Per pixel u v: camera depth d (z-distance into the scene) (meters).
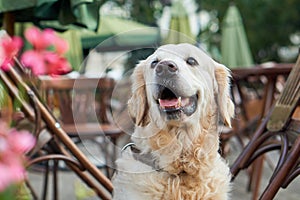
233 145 3.90
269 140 2.45
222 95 2.18
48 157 2.31
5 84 2.19
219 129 2.17
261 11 14.82
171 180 2.06
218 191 2.12
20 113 2.39
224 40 6.01
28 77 2.49
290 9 14.62
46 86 3.42
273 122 2.31
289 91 2.27
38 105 2.29
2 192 1.06
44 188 3.48
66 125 3.39
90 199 3.77
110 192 2.36
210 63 2.16
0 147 1.13
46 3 3.07
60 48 2.08
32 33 2.00
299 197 3.77
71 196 4.13
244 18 14.94
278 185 1.90
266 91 3.62
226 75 2.20
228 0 14.93
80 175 2.57
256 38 14.89
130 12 14.27
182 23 5.14
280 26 14.88
